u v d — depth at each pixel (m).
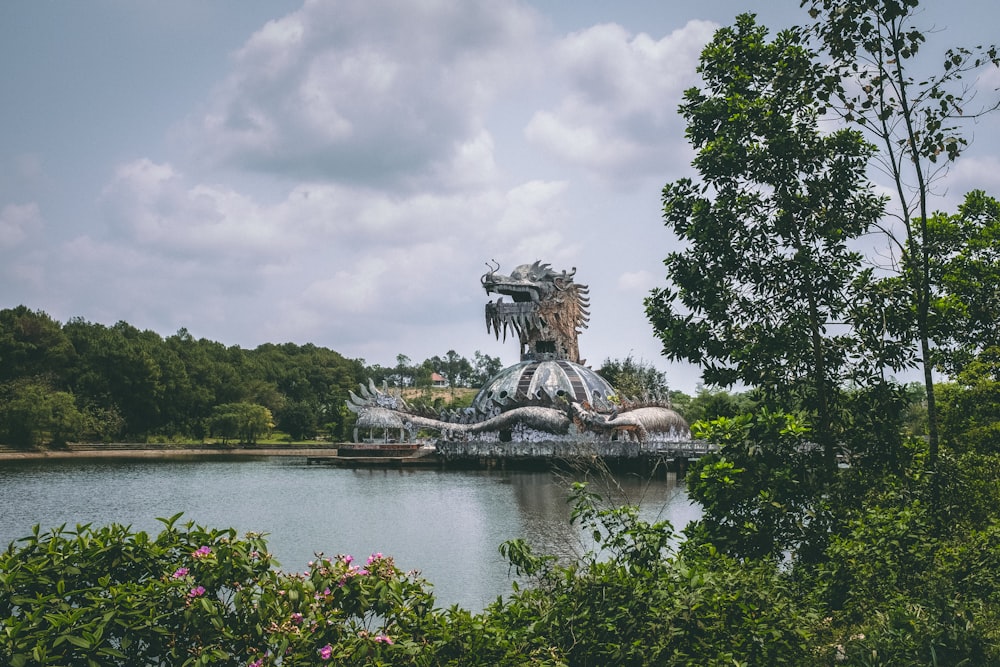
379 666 8.93
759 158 16.38
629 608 10.44
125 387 139.25
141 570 9.13
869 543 13.24
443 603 23.88
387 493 63.22
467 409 108.38
